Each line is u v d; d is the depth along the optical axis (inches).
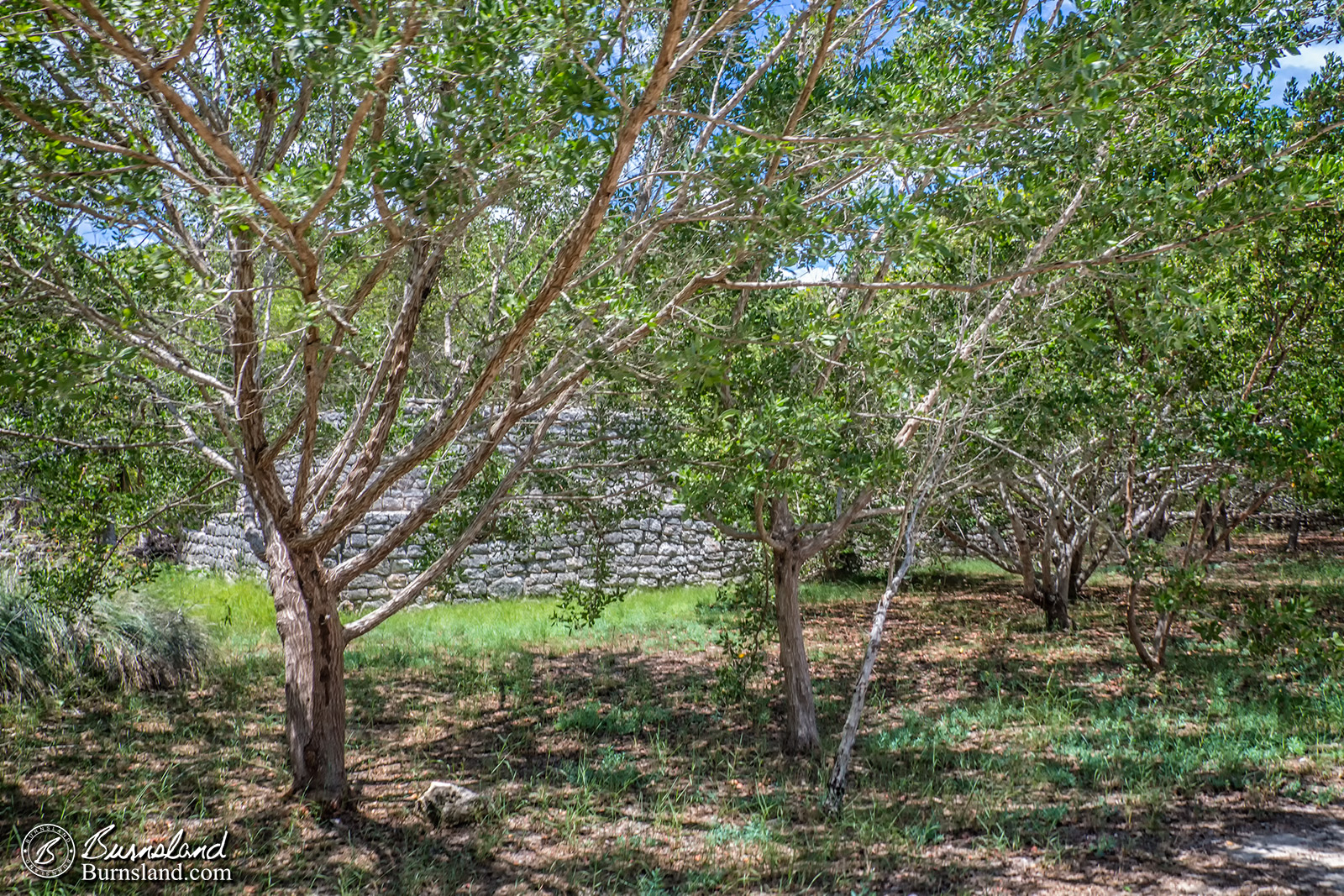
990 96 162.7
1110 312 285.9
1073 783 246.7
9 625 310.3
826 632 476.7
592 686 370.6
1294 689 321.1
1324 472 272.4
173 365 213.8
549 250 243.3
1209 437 297.9
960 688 361.1
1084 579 526.9
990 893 184.2
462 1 139.2
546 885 193.3
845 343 226.5
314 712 231.5
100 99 169.9
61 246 180.1
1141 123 227.5
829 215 155.6
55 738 282.4
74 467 240.5
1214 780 242.2
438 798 227.3
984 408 263.6
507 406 235.1
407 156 143.8
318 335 196.4
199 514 292.7
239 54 195.3
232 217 142.5
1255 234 171.6
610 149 151.9
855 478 241.1
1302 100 243.3
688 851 210.8
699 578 625.6
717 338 185.5
